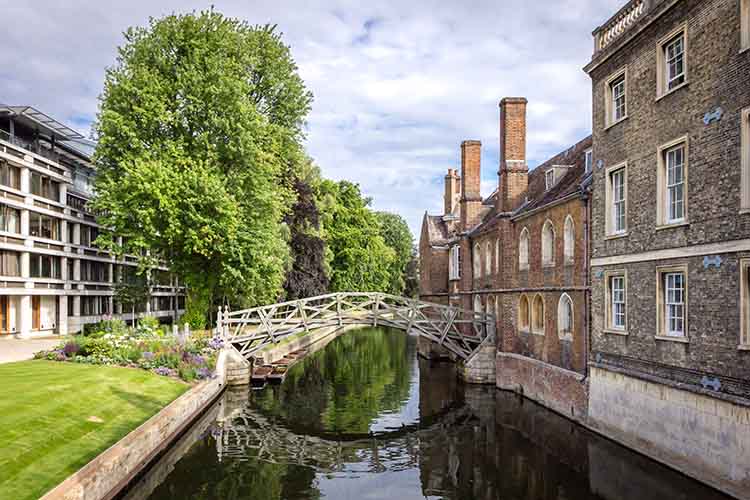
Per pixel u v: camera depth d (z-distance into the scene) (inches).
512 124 866.8
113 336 769.6
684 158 442.9
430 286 1333.7
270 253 1010.1
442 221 1392.7
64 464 361.7
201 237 866.8
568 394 640.4
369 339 1851.6
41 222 1208.2
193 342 852.0
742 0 376.8
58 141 1380.4
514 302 852.6
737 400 370.3
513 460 520.4
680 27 446.9
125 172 905.5
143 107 888.9
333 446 589.9
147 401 554.9
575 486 442.9
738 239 379.9
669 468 445.4
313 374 1043.9
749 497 358.3
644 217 495.8
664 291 470.9
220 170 926.4
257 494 438.9
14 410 426.6
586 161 690.2
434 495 439.8
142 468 442.3
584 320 606.9
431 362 1219.9
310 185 1530.5
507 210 863.1
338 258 2062.0
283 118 1093.1
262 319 929.5
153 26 946.1
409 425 673.0
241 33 1038.4
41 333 1219.9
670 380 450.0
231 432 636.1
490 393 837.2
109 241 910.4
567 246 667.4
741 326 373.4
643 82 501.0
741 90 378.9
